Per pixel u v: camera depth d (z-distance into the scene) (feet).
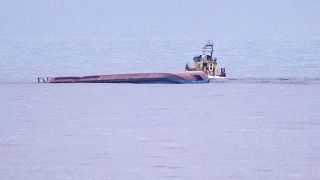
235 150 523.29
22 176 443.73
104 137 581.53
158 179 437.58
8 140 564.71
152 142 557.74
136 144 547.90
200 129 633.61
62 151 515.91
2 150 520.83
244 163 479.00
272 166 468.34
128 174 447.42
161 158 494.18
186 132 614.34
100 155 502.38
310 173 452.76
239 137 583.99
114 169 459.73
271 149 526.57
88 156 499.92
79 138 576.61
